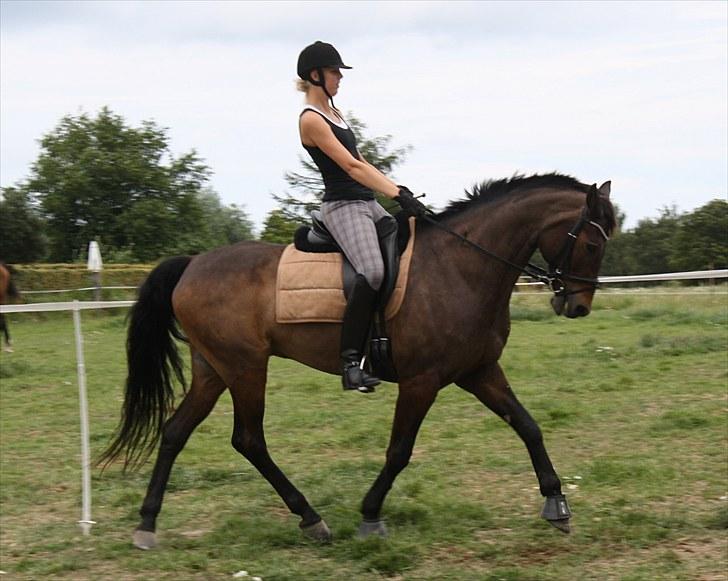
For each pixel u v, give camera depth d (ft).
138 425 17.63
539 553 15.49
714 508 17.49
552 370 35.19
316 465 22.56
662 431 24.32
